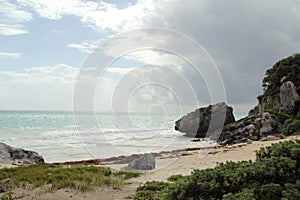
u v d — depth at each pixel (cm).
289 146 545
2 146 1655
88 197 732
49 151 2128
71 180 859
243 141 2464
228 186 472
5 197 688
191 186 484
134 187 858
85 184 827
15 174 993
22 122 4756
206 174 496
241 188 471
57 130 3569
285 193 439
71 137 2836
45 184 849
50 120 5134
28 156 1681
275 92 3281
